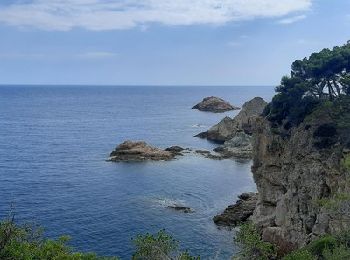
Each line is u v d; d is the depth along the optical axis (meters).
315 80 77.94
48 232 72.12
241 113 169.25
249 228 55.66
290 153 69.69
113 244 68.38
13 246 32.16
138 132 198.50
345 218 54.22
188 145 163.25
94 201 90.06
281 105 76.44
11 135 184.75
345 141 61.44
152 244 42.41
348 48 82.00
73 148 153.88
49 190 98.00
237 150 143.50
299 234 62.34
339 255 41.66
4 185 101.56
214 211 85.00
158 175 113.88
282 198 67.94
